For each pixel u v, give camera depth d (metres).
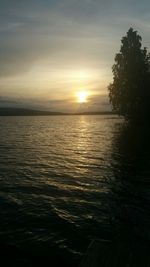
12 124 137.62
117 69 77.88
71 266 10.56
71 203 17.28
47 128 103.31
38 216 15.15
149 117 77.44
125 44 77.00
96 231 13.38
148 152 36.09
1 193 19.30
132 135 59.91
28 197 18.44
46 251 11.55
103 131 79.94
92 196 18.66
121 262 8.66
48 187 20.89
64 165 29.44
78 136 65.50
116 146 43.09
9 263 10.71
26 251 11.53
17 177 24.03
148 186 20.81
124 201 17.58
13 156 35.47
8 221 14.45
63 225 14.00
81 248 11.79
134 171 25.77
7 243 12.17
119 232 13.26
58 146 46.09
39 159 33.22
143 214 15.45
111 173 25.27
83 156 35.16
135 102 76.69
